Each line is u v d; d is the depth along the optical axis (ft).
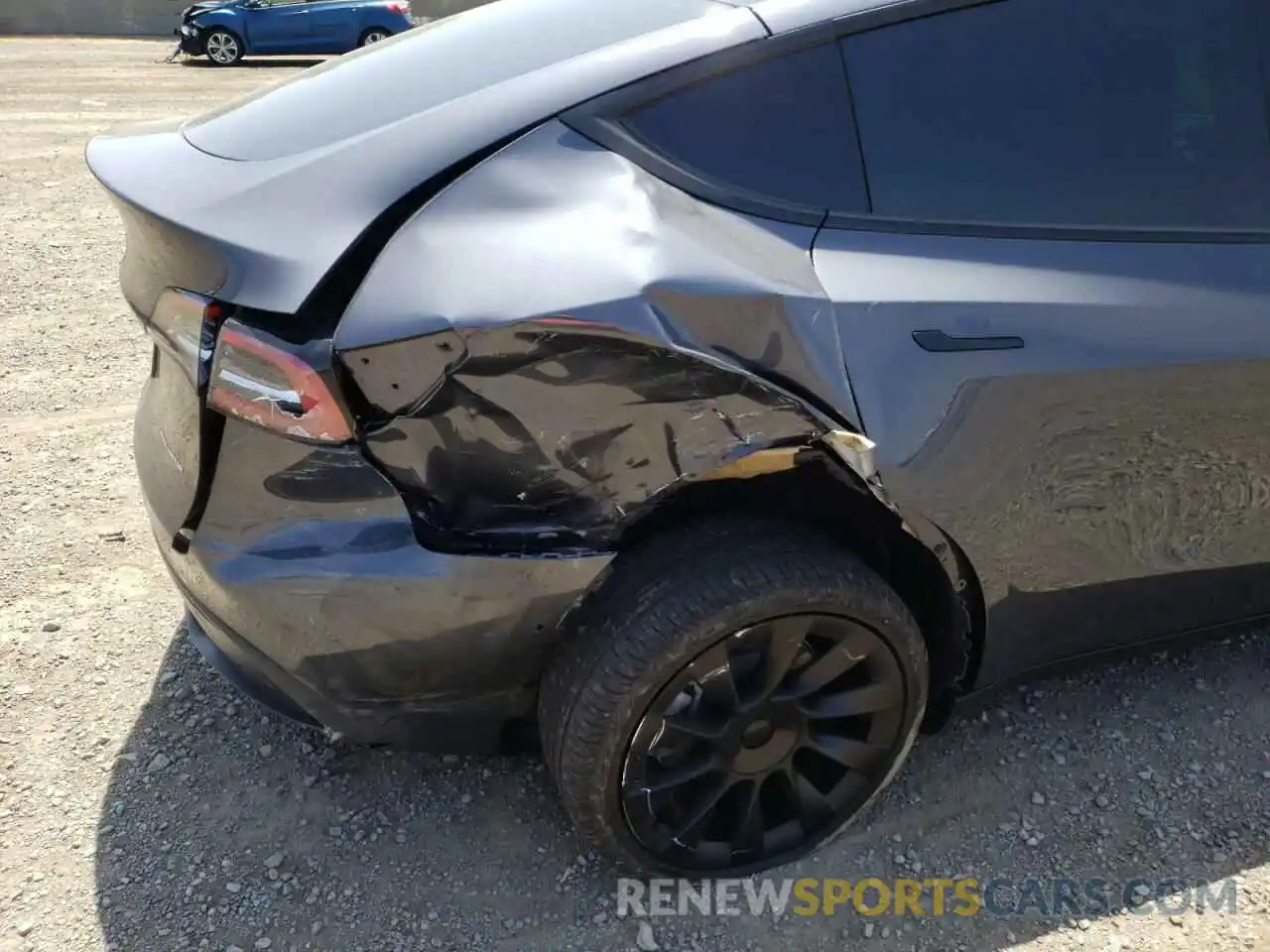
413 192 5.44
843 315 5.59
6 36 59.36
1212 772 7.64
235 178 5.71
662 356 5.21
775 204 5.81
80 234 19.24
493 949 6.28
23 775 7.38
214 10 47.91
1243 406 6.68
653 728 5.86
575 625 5.82
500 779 7.47
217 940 6.29
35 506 10.48
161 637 8.79
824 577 5.86
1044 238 6.23
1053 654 7.31
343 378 5.08
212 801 7.25
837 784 6.72
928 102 6.13
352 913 6.48
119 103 33.40
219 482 5.58
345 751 7.68
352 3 49.65
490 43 6.61
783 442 5.56
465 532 5.49
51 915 6.40
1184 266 6.46
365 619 5.48
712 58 5.85
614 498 5.50
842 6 6.04
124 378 13.39
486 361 5.08
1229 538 7.25
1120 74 6.55
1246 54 6.89
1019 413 6.04
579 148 5.63
